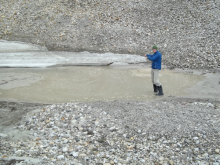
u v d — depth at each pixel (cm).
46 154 403
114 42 1112
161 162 394
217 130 475
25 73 905
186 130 479
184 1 1346
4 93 716
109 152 423
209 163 387
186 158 406
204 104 611
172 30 1159
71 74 893
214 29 1128
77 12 1297
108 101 638
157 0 1380
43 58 1023
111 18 1251
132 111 566
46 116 559
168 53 1037
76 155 406
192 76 865
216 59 962
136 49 1074
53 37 1144
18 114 579
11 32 1173
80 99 676
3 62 988
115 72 915
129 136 472
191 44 1063
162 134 473
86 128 503
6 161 362
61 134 481
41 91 734
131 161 396
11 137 467
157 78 677
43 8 1321
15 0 1398
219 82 802
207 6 1288
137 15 1276
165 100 655
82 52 1062
